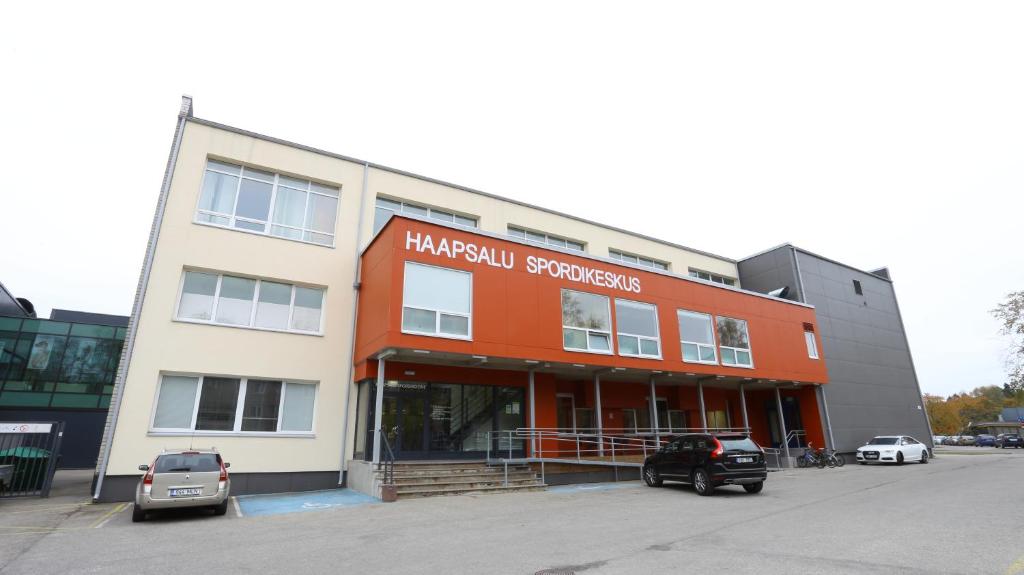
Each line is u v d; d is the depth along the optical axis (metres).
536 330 15.25
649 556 6.24
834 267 27.73
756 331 21.38
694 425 21.72
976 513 9.02
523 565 5.92
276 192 16.06
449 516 9.55
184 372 13.47
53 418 26.66
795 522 8.47
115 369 28.52
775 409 24.77
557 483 15.54
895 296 31.42
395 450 14.30
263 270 15.05
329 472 14.44
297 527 8.66
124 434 12.52
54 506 11.65
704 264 26.53
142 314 13.34
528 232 20.89
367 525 8.73
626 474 17.14
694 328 19.38
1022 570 5.40
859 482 15.19
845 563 5.78
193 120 15.23
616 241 23.25
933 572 5.38
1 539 7.93
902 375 29.08
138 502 9.50
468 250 14.82
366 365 14.50
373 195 17.47
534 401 16.48
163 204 14.26
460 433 15.41
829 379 24.64
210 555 6.72
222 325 14.14
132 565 6.27
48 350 27.41
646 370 17.42
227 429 13.70
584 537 7.46
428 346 13.34
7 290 28.56
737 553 6.32
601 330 16.73
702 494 12.55
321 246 16.06
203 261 14.37
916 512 9.27
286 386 14.66
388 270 13.61
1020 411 74.94
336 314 15.70
